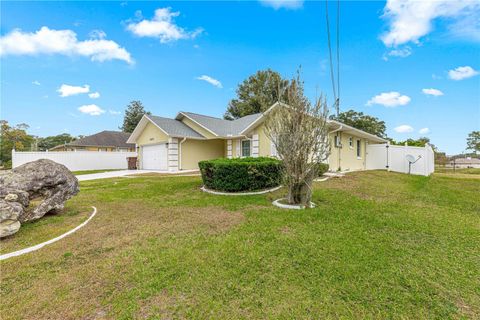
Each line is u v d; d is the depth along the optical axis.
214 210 5.95
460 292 2.57
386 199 7.02
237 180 8.17
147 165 19.39
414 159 14.95
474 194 8.04
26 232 4.45
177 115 19.36
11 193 4.72
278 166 8.48
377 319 2.19
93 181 11.93
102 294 2.57
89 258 3.39
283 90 6.47
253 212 5.66
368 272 2.95
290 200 6.39
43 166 5.53
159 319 2.20
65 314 2.27
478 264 3.15
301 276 2.88
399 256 3.36
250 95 32.12
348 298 2.48
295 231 4.36
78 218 5.33
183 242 3.92
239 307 2.35
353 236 4.09
